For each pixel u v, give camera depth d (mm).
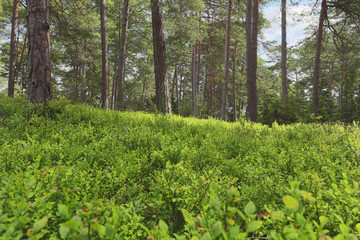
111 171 2625
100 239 1251
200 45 27109
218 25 23609
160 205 1836
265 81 26422
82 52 20703
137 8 20016
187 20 13992
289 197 819
